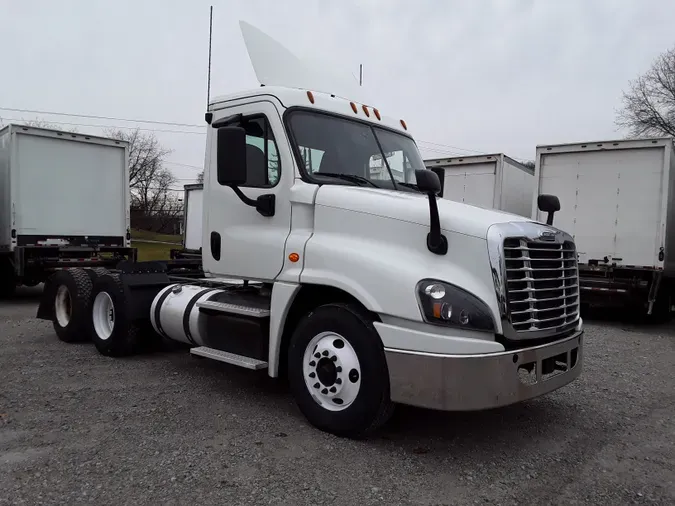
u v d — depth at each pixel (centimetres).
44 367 625
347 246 429
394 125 581
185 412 481
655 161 1079
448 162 1427
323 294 466
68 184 1288
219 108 541
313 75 563
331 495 340
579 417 504
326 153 495
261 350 484
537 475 380
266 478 360
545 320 407
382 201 427
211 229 545
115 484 347
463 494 348
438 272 390
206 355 514
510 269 385
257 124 503
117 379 580
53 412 474
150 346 677
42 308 797
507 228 391
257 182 501
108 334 688
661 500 349
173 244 4303
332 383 425
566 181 1171
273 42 543
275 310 467
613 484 370
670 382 647
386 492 347
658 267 1070
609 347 863
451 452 412
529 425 477
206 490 342
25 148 1223
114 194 1366
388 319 397
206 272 552
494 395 368
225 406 500
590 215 1143
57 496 331
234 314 510
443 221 400
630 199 1102
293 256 460
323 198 455
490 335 376
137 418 464
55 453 391
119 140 1366
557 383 417
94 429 437
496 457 407
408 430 453
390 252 412
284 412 486
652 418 509
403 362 384
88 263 1311
